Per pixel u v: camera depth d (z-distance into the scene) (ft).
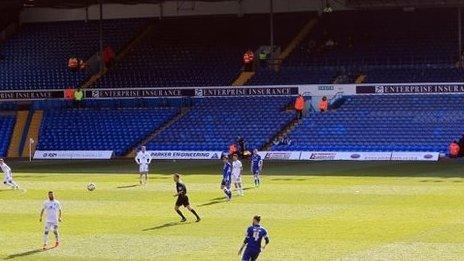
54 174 422.00
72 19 650.84
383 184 347.36
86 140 538.06
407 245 220.84
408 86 515.91
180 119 538.88
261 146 499.51
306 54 576.61
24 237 245.86
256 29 606.96
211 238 236.43
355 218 264.11
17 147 546.26
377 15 595.06
